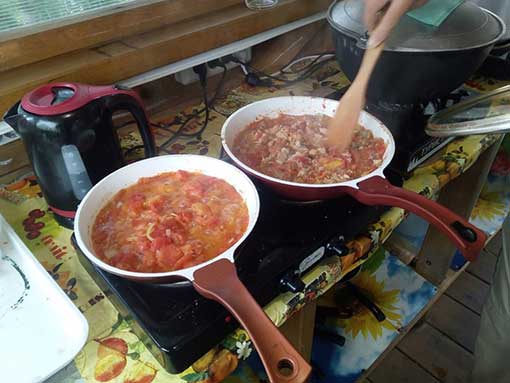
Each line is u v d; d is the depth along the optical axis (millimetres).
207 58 1042
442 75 776
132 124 1042
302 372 450
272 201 755
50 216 808
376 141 824
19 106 688
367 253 771
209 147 984
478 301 1682
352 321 1218
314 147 832
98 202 663
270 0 1162
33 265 680
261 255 658
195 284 520
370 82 831
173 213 667
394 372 1457
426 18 757
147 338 565
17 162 894
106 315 641
